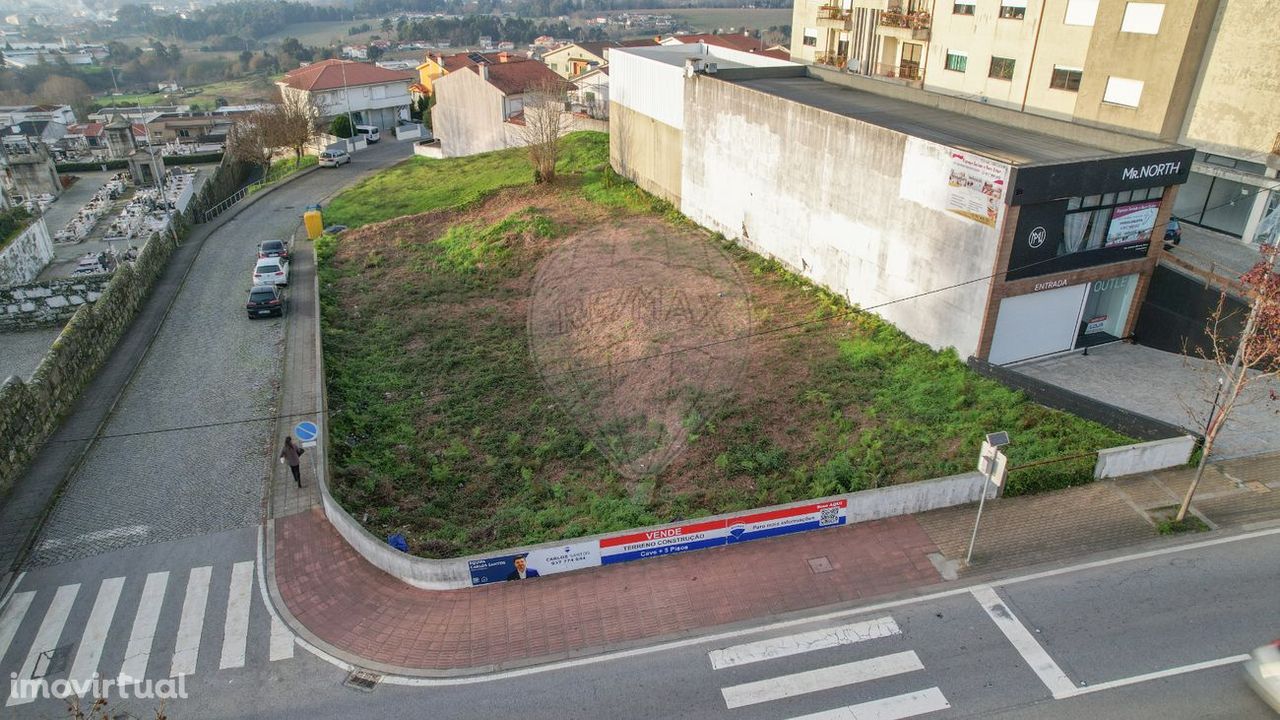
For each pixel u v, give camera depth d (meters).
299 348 25.80
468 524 16.59
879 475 17.06
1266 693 11.54
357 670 13.06
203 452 19.88
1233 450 17.62
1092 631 13.06
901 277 23.92
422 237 36.78
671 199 36.56
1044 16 30.53
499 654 13.26
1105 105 28.59
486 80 53.94
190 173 67.56
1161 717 11.38
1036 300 21.52
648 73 36.75
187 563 15.75
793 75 35.62
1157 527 15.43
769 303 26.72
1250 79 24.50
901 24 38.09
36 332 30.86
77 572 15.54
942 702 11.89
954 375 21.36
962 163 20.80
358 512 16.95
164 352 26.19
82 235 48.81
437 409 21.09
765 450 18.12
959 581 14.40
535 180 40.84
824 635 13.30
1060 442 17.75
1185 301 21.67
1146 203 21.28
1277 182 24.08
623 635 13.54
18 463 18.98
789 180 28.41
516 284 29.06
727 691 12.28
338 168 58.44
